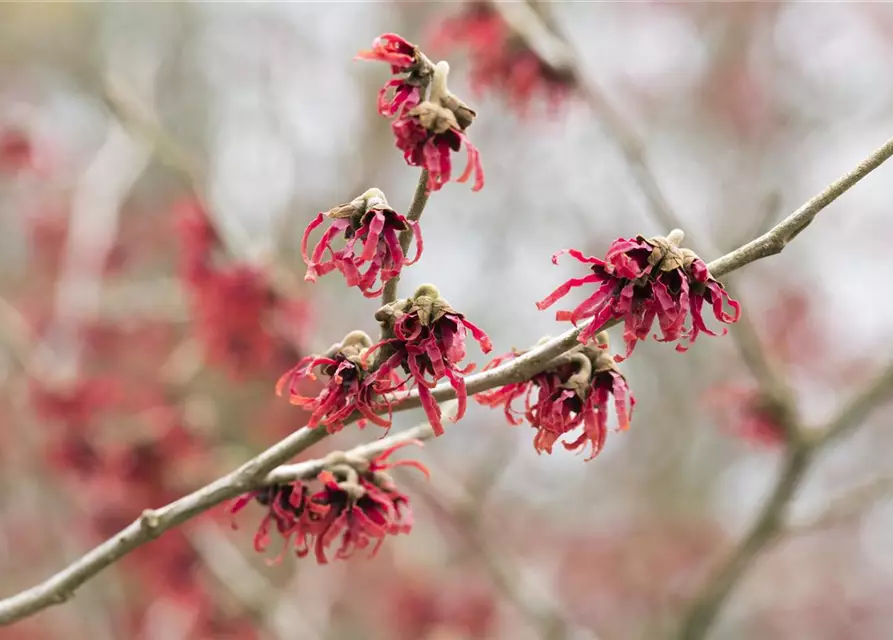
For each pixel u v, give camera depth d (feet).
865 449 29.07
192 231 14.75
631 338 5.49
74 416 16.28
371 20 25.39
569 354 6.12
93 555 6.90
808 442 12.87
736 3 29.96
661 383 28.68
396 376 6.06
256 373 15.14
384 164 24.23
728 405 13.60
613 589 28.09
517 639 20.93
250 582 16.15
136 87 20.13
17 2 27.35
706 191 29.22
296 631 15.94
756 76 30.32
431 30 15.35
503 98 14.33
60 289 20.11
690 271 5.47
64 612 21.49
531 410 6.18
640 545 28.73
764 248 5.58
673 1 29.76
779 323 24.91
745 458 29.17
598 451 6.03
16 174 22.04
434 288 5.71
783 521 13.15
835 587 30.78
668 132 30.25
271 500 6.60
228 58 26.37
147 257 24.08
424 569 21.54
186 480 15.83
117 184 20.10
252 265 14.43
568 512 29.99
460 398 5.60
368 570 22.84
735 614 28.55
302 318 14.82
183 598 16.16
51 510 20.40
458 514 15.49
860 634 29.94
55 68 27.78
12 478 20.70
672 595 23.75
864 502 12.99
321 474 6.40
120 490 15.79
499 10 13.83
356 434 19.79
